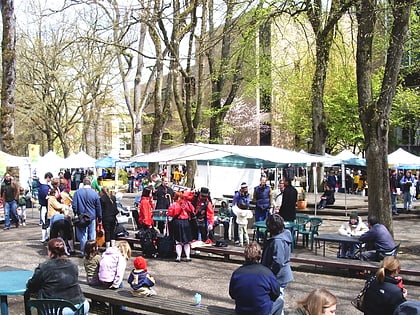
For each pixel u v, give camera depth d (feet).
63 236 39.47
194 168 70.38
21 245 45.52
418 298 27.61
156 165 71.97
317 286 30.35
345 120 110.93
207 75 72.23
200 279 32.22
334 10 43.50
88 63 112.78
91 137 184.03
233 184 73.41
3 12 60.95
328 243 46.44
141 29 81.30
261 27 50.03
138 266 23.99
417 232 53.42
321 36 47.03
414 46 76.95
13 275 23.00
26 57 115.03
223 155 50.37
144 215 40.11
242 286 17.61
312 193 98.27
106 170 155.33
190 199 40.91
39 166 91.50
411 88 104.68
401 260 37.70
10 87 62.13
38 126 134.21
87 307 20.07
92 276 25.68
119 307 24.45
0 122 63.05
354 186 108.47
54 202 41.81
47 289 18.98
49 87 121.29
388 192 38.75
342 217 65.92
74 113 136.15
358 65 39.81
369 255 32.78
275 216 21.94
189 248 38.19
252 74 77.30
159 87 70.03
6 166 59.72
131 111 93.81
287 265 21.72
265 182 46.65
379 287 17.95
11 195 58.39
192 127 69.56
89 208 38.96
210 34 51.93
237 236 45.11
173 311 21.12
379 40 56.80
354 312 24.79
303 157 52.16
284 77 76.95
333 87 110.01
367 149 39.14
